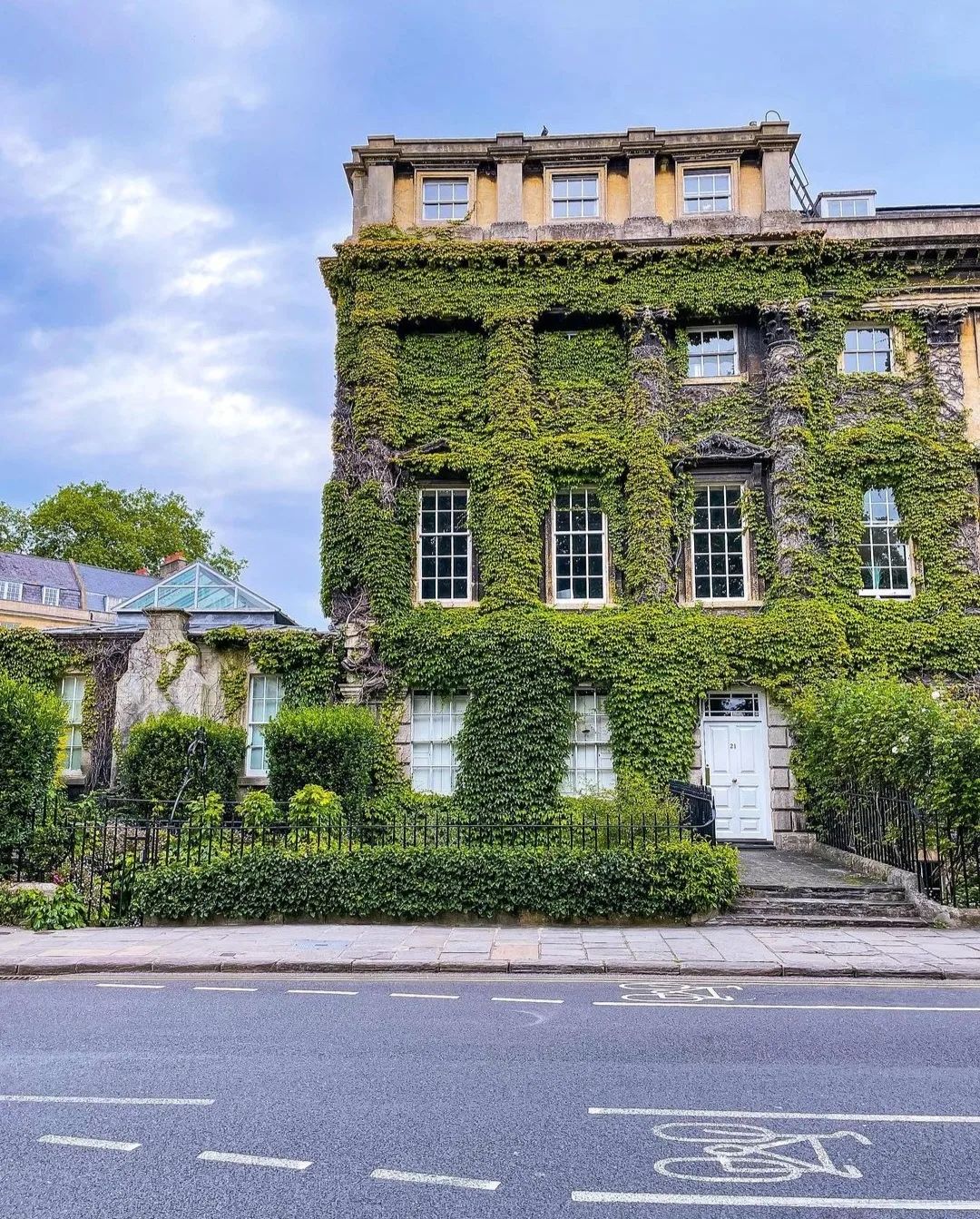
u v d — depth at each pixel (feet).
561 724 65.77
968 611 68.74
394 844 47.67
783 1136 18.84
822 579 68.85
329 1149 18.16
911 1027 27.50
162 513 220.64
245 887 44.24
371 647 68.80
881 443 70.85
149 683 70.08
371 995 31.73
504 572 68.85
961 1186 16.65
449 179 77.92
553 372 73.61
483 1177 16.93
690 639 66.59
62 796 50.47
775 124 75.61
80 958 36.14
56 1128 19.19
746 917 44.50
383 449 72.02
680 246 73.56
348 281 75.36
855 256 73.56
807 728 62.80
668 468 70.74
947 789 45.01
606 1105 20.63
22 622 174.50
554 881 44.09
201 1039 25.81
